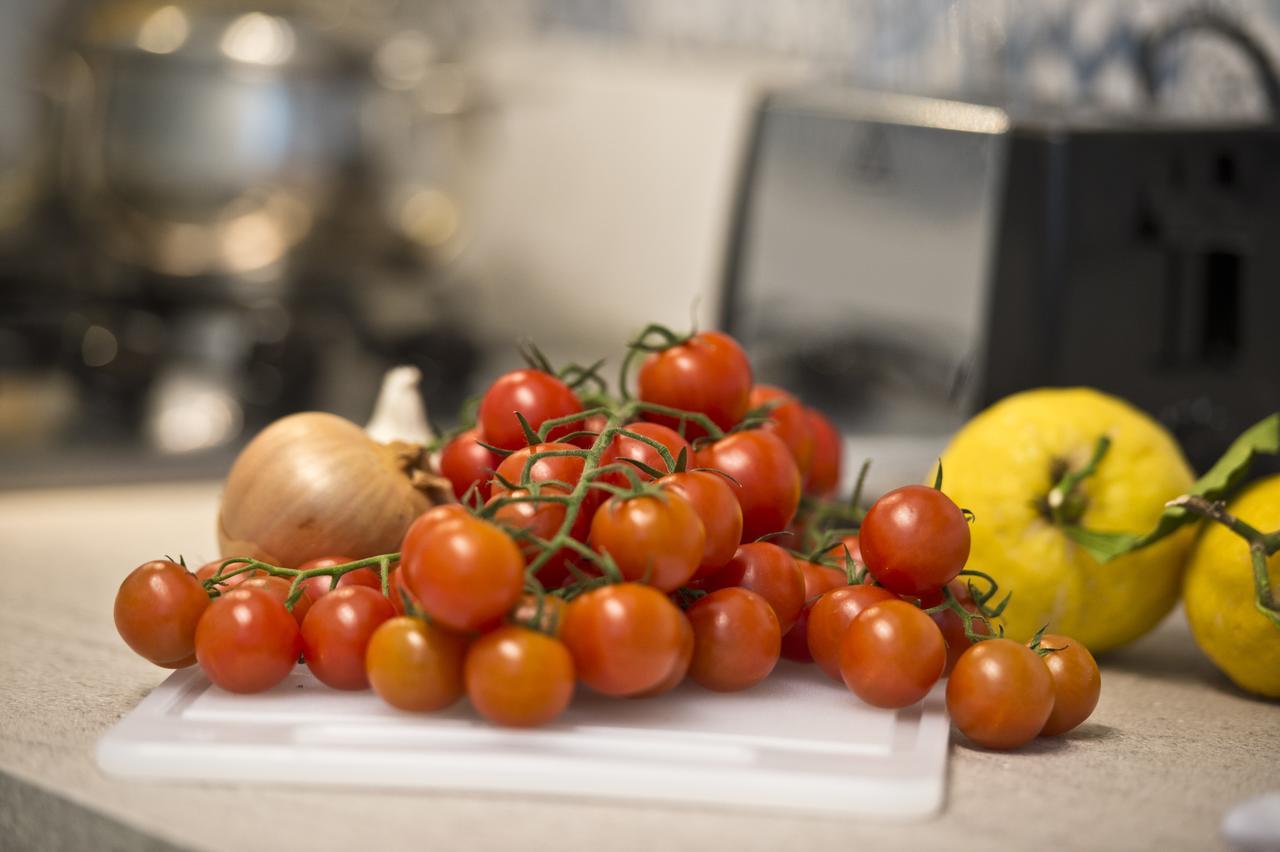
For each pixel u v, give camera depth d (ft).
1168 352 2.99
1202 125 2.95
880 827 1.87
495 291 6.61
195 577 2.19
